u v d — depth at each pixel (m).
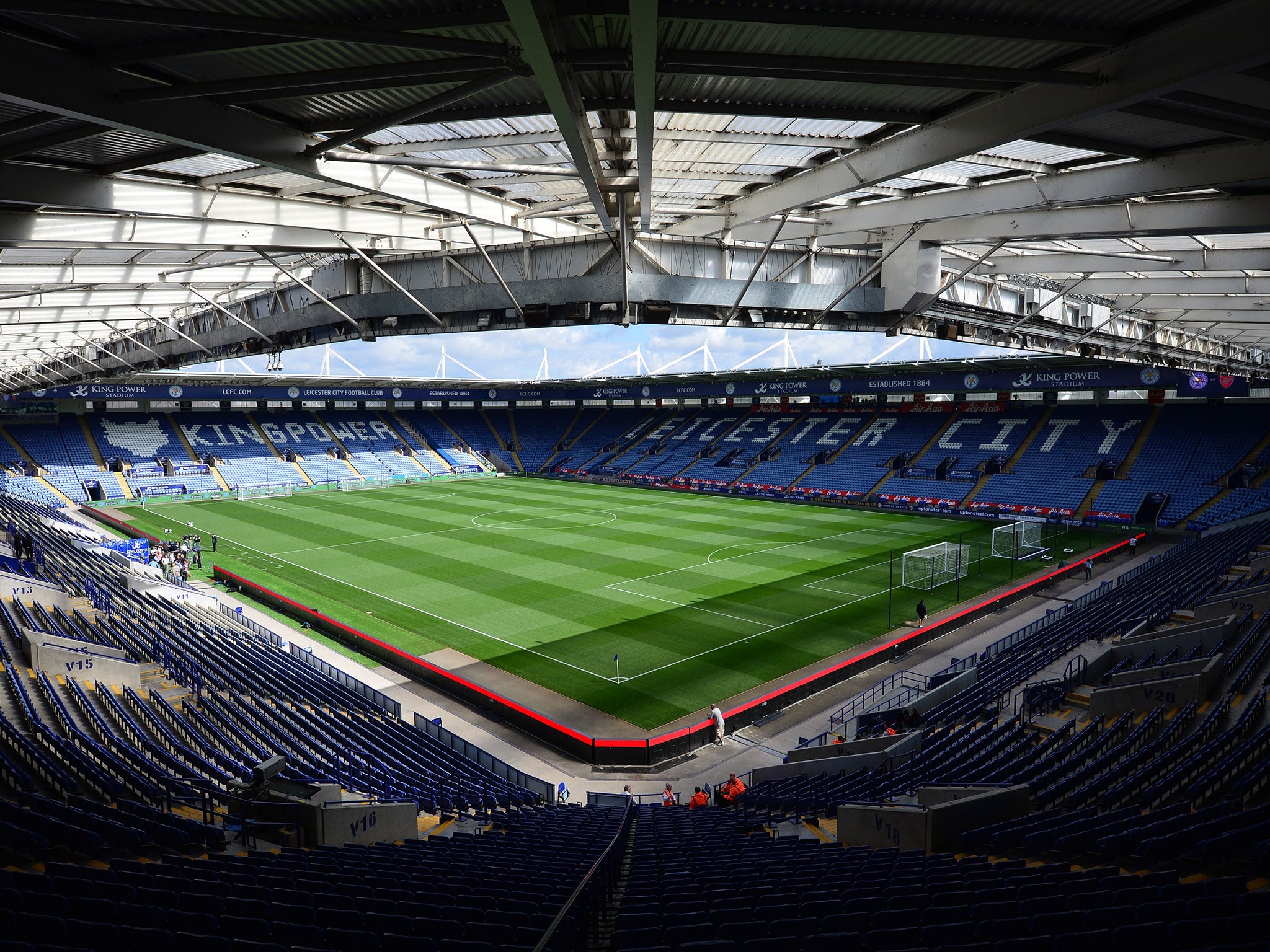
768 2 6.51
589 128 8.80
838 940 6.32
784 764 18.69
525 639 28.55
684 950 6.11
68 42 7.31
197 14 6.27
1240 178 9.23
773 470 69.69
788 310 16.02
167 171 11.56
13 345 29.66
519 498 65.75
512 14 5.29
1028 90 8.10
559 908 7.75
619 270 14.23
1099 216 12.51
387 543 45.78
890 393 63.00
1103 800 11.17
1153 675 17.20
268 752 15.38
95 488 61.59
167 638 22.88
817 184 11.45
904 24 6.64
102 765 12.83
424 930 6.94
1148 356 28.59
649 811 16.06
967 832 10.63
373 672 26.17
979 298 19.20
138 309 24.08
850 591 34.75
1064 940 5.99
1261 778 10.52
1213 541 38.34
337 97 8.86
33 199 10.20
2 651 17.72
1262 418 51.44
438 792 15.42
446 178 12.31
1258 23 6.20
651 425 86.75
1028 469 57.38
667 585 35.84
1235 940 6.04
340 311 17.14
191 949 6.09
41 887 7.34
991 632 29.97
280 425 80.62
